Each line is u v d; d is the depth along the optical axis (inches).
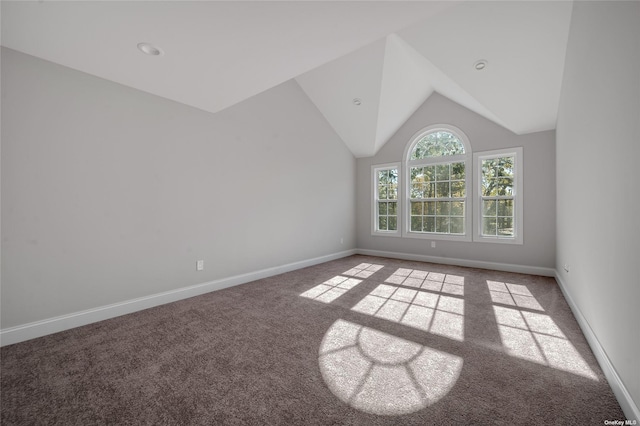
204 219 137.7
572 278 112.7
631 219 52.5
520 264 177.6
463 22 118.3
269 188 171.6
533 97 145.6
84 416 56.0
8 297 85.7
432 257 211.8
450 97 194.1
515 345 84.3
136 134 113.6
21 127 87.4
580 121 93.6
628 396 53.6
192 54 84.3
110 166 106.4
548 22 109.0
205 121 138.0
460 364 74.2
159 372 71.0
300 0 62.0
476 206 192.7
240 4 62.8
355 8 65.7
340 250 234.8
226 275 147.6
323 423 53.7
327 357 78.0
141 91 115.3
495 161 188.5
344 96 189.2
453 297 129.9
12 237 86.4
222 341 87.6
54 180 93.7
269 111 171.6
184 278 130.0
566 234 125.8
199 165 135.5
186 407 58.3
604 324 70.3
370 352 80.7
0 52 83.5
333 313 110.8
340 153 233.9
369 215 246.5
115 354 79.8
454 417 54.9
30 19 67.6
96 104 103.0
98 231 103.7
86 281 101.0
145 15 66.3
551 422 53.2
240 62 89.1
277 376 69.2
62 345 85.0
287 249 184.2
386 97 183.8
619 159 58.4
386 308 116.0
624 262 56.1
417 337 89.9
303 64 91.1
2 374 70.3
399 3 64.4
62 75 95.2
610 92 63.3
